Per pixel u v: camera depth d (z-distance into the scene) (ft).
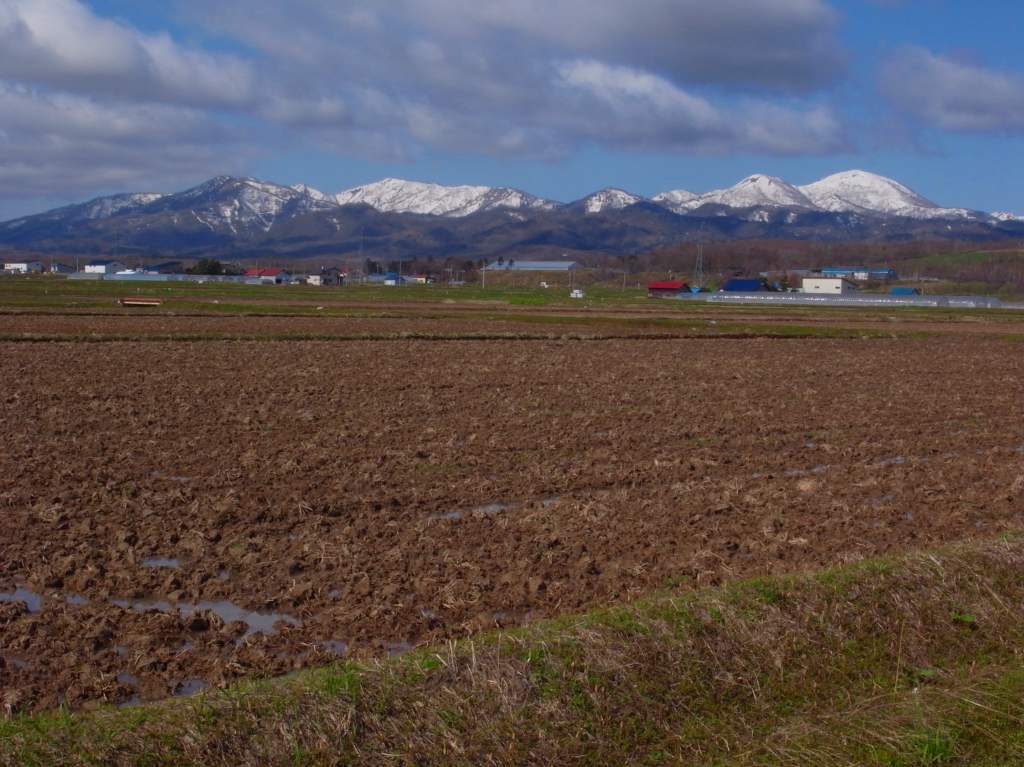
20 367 113.91
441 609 39.42
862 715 27.81
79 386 99.09
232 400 92.58
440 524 51.26
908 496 60.85
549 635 30.71
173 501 54.44
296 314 232.94
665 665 29.91
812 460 72.64
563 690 28.14
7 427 75.82
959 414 97.35
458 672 28.45
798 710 28.63
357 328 190.49
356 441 73.77
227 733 25.20
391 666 28.68
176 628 37.32
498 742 25.95
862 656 32.04
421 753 25.39
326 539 48.65
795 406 99.45
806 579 36.42
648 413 91.09
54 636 35.94
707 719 27.94
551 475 63.77
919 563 38.32
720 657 30.68
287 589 41.50
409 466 65.72
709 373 128.36
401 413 87.66
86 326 178.50
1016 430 89.04
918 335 215.31
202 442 71.77
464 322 219.61
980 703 28.35
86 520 49.93
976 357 162.30
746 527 52.29
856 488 62.64
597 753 25.96
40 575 41.60
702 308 347.15
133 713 26.40
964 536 51.80
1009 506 58.85
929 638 33.53
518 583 42.32
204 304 267.39
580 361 139.44
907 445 79.56
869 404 102.68
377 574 43.34
